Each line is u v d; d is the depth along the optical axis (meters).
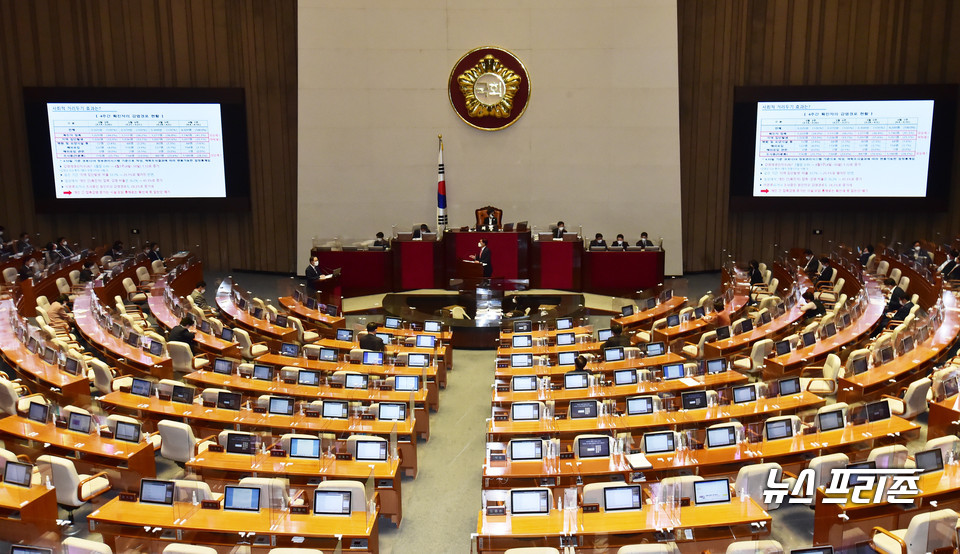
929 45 22.09
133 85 23.14
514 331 16.02
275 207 23.91
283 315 16.48
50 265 19.88
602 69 22.16
